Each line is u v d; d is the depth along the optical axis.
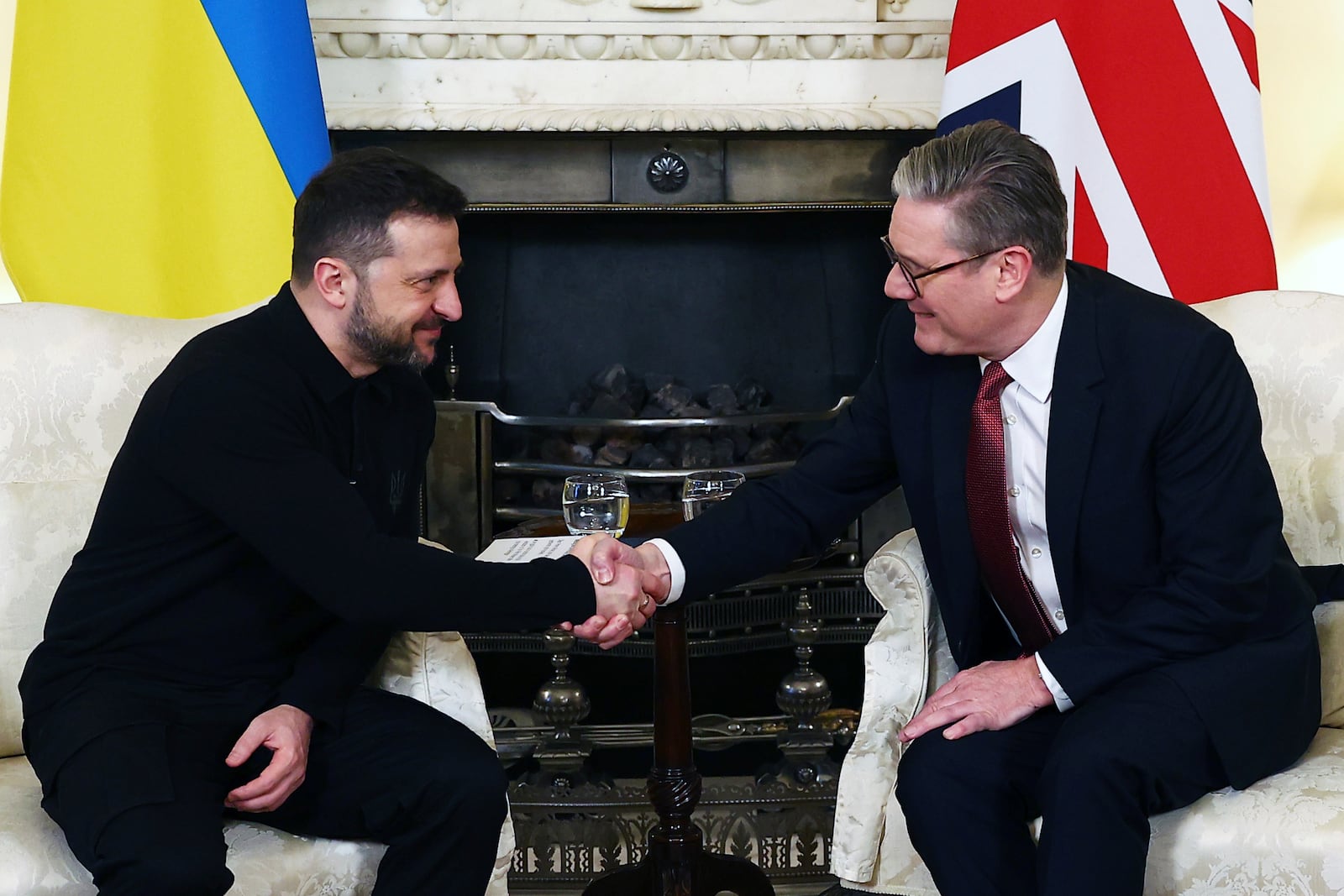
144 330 1.90
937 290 1.52
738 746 2.72
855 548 2.76
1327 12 2.85
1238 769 1.44
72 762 1.37
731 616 2.64
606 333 2.90
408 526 1.70
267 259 2.31
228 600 1.52
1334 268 2.91
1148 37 2.31
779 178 2.69
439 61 2.60
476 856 1.49
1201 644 1.49
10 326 1.83
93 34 2.28
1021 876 1.47
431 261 1.51
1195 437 1.50
